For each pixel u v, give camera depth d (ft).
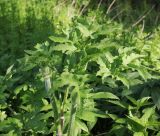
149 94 11.57
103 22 20.11
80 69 8.57
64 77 7.98
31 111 10.09
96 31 8.79
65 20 19.88
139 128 9.86
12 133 9.37
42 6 21.04
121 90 11.85
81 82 8.45
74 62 8.58
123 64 8.73
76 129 8.77
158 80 11.69
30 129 9.61
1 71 14.64
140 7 28.96
